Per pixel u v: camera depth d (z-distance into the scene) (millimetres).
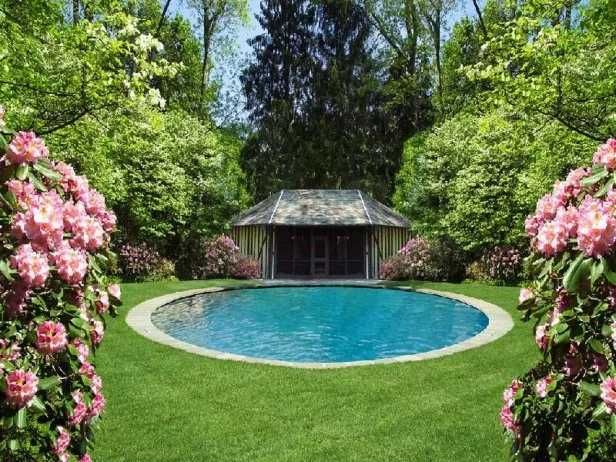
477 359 8625
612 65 9625
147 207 21234
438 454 5090
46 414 2812
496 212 20031
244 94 35188
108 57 9398
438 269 22984
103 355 8773
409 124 34375
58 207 2605
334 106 33438
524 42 9859
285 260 27797
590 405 2701
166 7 28547
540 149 12047
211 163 23906
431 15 32875
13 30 8961
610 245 2373
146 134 20547
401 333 13797
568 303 2748
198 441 5445
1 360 2420
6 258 2449
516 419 3080
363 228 27281
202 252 23953
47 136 11250
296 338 13312
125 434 5594
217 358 8773
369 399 6730
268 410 6344
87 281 3051
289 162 33562
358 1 34531
